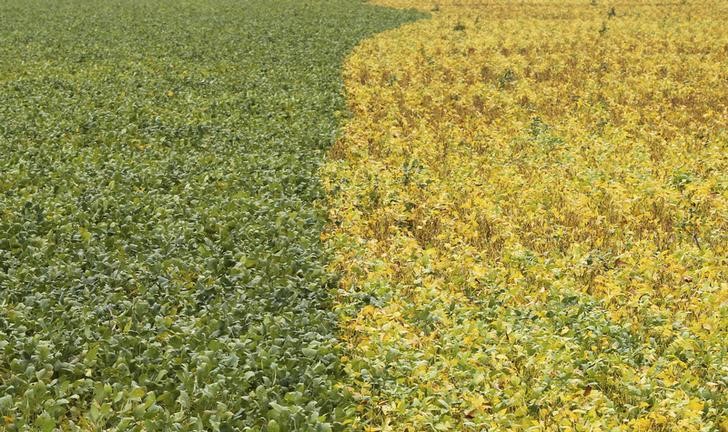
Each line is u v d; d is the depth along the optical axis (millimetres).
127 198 14961
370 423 9023
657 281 12555
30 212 14180
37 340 9984
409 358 9961
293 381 9477
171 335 10422
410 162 17828
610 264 13148
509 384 9586
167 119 21062
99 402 9078
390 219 14883
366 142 19781
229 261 12547
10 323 10531
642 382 9500
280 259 12508
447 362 9789
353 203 15430
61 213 14164
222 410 8727
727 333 10781
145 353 9906
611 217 15219
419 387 9352
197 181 16078
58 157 17516
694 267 13148
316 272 12211
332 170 17141
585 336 10523
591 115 23062
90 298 11375
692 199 15906
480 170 18078
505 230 14359
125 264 12383
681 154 19031
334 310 11234
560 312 11117
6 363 9828
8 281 11625
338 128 20891
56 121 20781
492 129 21688
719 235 14312
